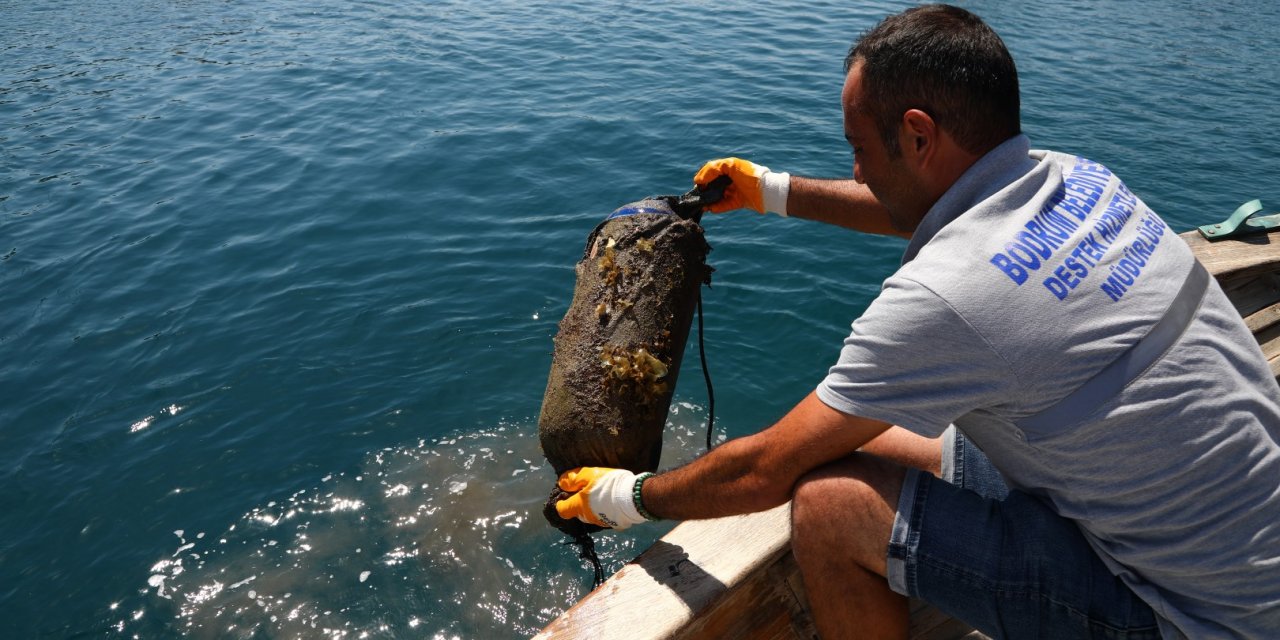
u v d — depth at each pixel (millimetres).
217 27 14750
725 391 5574
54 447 5184
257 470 5012
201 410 5457
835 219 2613
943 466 2131
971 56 1611
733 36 13875
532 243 7305
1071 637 1696
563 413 2248
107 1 16703
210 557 4488
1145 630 1649
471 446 5168
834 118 10141
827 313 6293
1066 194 1690
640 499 2012
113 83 11891
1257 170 9609
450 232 7516
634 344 2268
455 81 11562
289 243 7406
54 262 7203
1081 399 1550
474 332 6141
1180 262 1662
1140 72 13117
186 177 8828
